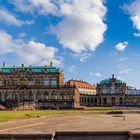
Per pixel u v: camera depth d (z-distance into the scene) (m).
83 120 81.19
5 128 52.00
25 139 19.86
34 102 154.12
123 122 76.00
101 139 20.72
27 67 172.50
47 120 77.81
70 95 162.12
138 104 190.00
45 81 168.38
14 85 169.00
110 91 194.38
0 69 173.25
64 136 20.50
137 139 20.05
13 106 143.00
